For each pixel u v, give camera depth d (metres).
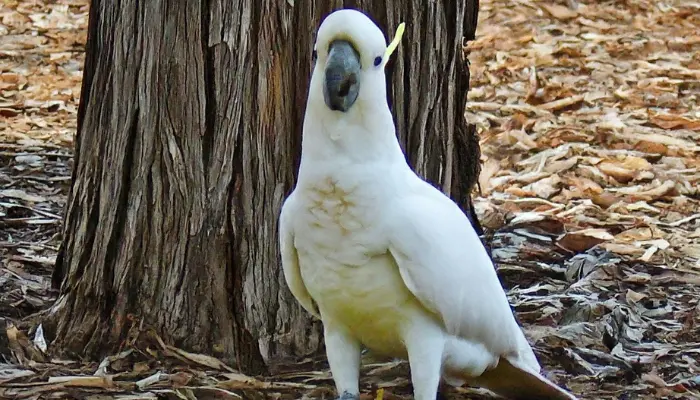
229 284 9.05
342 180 6.96
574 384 9.08
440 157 9.66
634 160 16.25
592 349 9.72
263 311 9.05
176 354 9.02
